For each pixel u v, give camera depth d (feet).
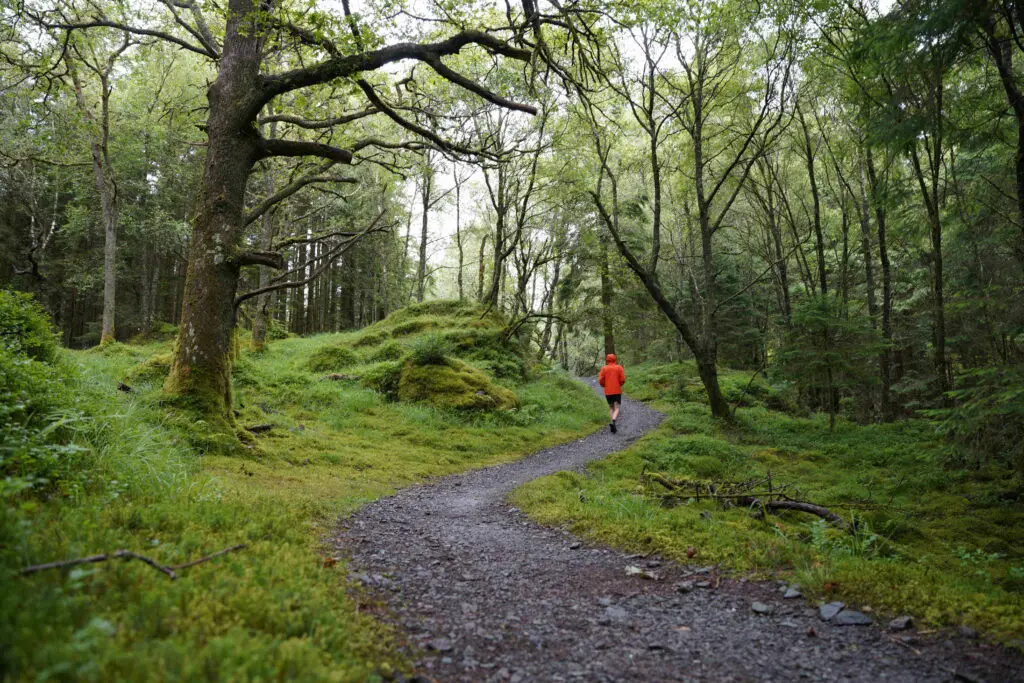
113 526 12.37
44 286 103.40
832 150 70.85
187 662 6.84
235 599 9.25
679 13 34.17
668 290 115.55
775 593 14.08
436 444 41.14
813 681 9.87
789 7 46.21
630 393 90.58
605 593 14.35
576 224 79.30
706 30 46.06
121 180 97.25
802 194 88.84
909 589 13.62
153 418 26.11
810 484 33.45
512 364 69.87
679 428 52.21
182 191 105.50
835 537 18.79
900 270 77.46
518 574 15.78
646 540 18.38
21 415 17.13
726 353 119.55
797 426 53.93
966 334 46.01
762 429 52.01
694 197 85.97
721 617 12.74
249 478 23.36
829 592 13.83
